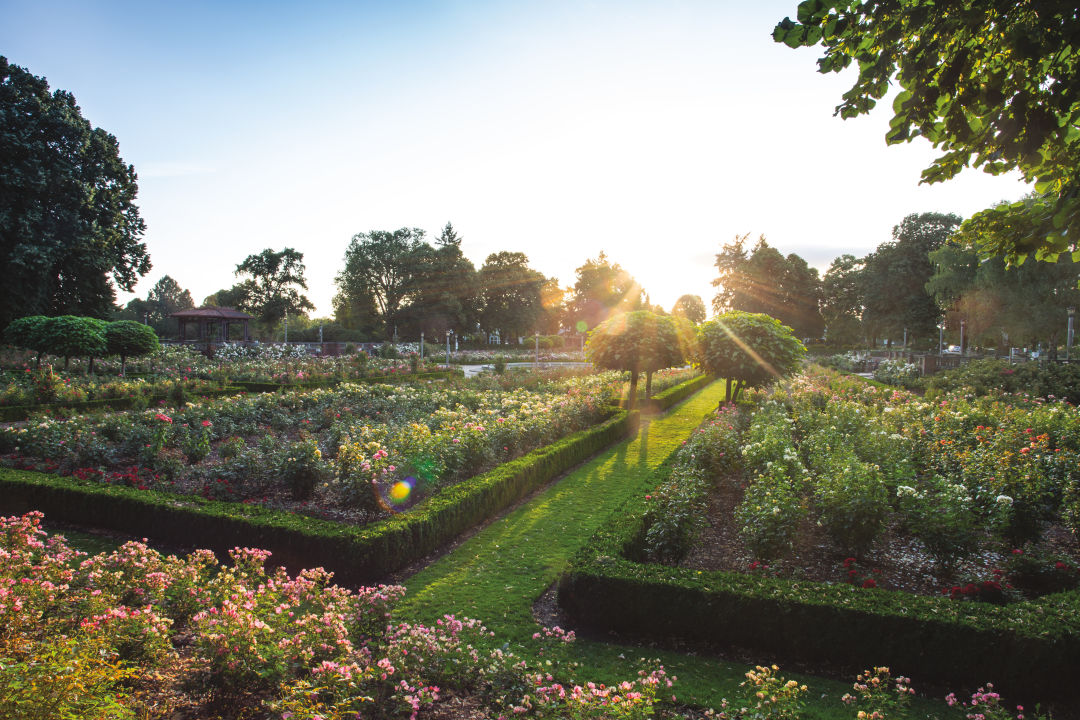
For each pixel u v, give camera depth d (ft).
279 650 11.02
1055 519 24.62
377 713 10.69
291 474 24.26
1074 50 8.07
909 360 96.78
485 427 31.09
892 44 8.96
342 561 18.44
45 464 27.37
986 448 27.73
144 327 73.72
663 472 26.89
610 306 229.45
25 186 78.59
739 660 14.56
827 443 28.12
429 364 101.86
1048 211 10.23
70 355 65.41
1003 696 13.08
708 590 15.12
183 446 29.53
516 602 17.13
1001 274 91.50
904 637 13.69
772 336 47.83
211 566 19.25
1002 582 17.52
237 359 93.76
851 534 18.97
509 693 11.16
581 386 54.54
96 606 12.12
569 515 25.22
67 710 7.84
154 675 10.69
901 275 136.67
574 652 14.62
